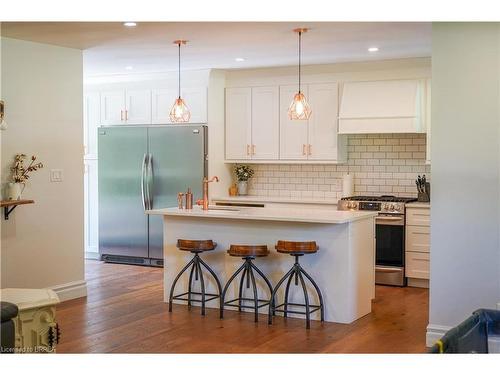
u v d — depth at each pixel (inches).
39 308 152.6
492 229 193.6
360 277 239.3
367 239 245.0
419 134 317.7
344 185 327.6
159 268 346.3
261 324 230.2
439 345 114.4
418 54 288.8
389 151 324.5
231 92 346.3
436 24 197.0
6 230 245.6
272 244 244.7
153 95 355.6
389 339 210.5
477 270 195.8
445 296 199.6
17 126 248.7
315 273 236.4
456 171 196.7
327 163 325.1
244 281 251.0
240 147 345.1
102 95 371.6
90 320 234.4
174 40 253.4
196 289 259.9
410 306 258.7
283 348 199.9
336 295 232.8
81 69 274.4
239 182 355.6
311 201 323.9
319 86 323.3
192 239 260.7
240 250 231.9
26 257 253.3
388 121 302.8
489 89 192.2
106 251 367.9
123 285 299.3
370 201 304.5
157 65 321.4
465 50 194.2
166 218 265.4
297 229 239.3
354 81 316.2
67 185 269.7
